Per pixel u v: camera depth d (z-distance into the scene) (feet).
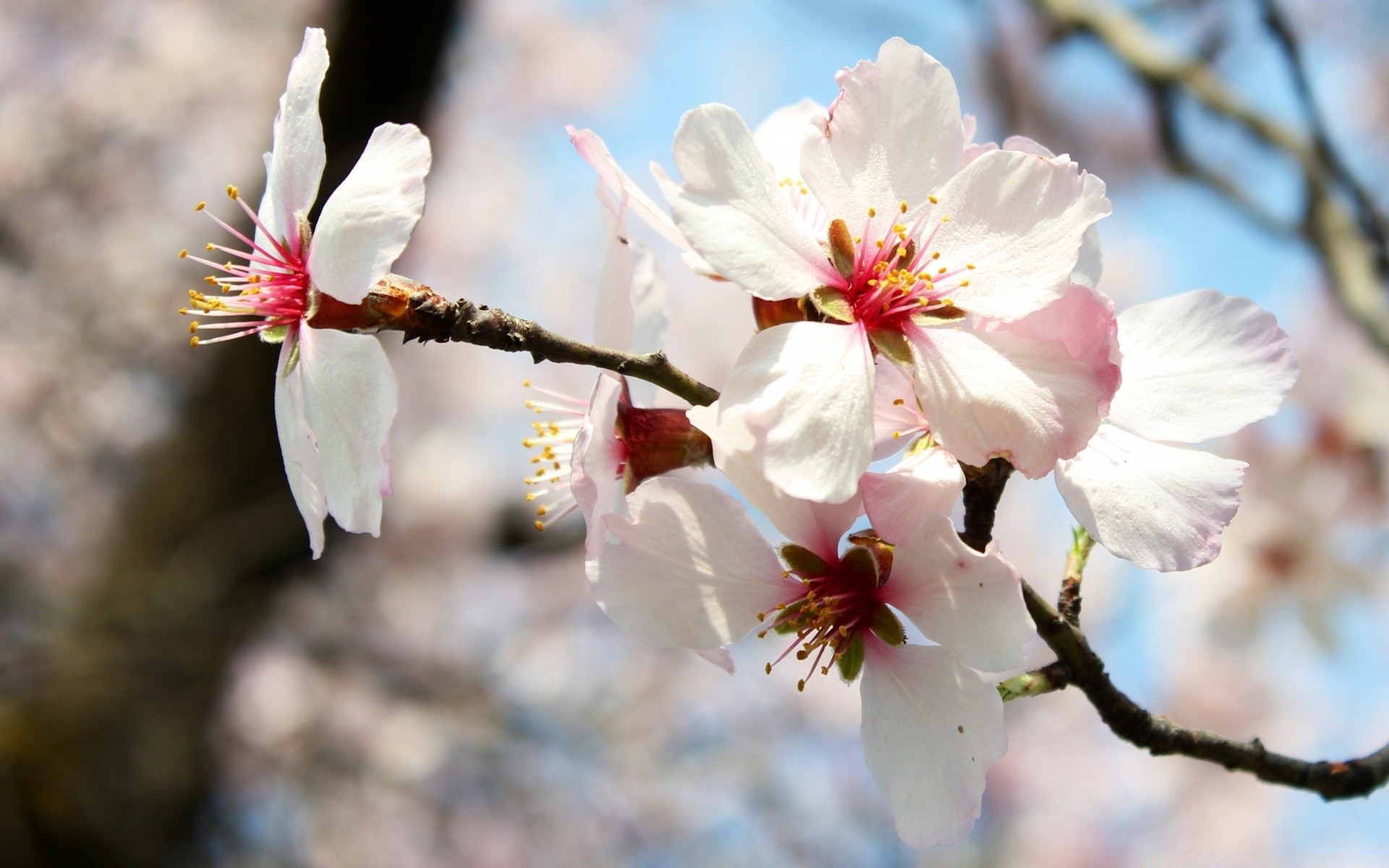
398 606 30.71
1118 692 6.10
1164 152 14.61
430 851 28.37
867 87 5.74
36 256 32.17
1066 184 5.49
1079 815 29.73
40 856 18.31
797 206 6.35
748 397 5.14
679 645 5.67
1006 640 5.29
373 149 5.95
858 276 5.63
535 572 34.42
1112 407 6.05
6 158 33.45
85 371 30.35
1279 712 23.31
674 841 29.17
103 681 19.08
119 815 18.85
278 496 19.92
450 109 28.04
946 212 5.64
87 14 35.35
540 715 27.76
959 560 5.34
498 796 28.22
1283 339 6.04
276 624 25.03
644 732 29.86
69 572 26.71
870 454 5.13
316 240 5.92
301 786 26.30
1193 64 14.40
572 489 5.50
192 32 35.24
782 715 31.73
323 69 6.53
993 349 5.41
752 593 5.76
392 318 5.88
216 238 21.72
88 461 29.81
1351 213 12.37
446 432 34.86
